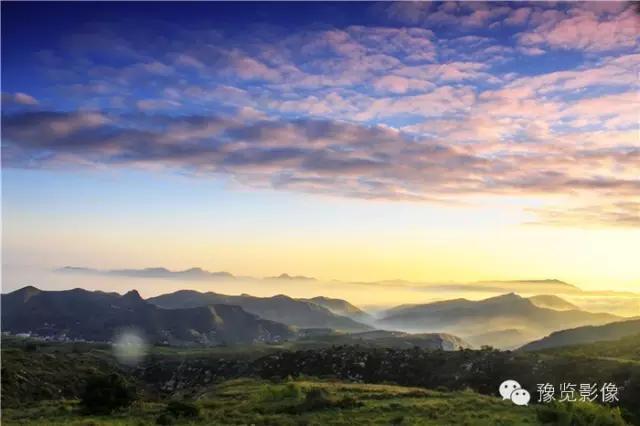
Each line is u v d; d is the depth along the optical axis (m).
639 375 62.94
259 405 56.06
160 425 46.41
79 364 139.00
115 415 55.12
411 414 46.69
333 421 43.50
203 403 60.66
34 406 71.06
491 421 41.88
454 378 99.44
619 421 40.19
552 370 79.81
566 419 40.66
